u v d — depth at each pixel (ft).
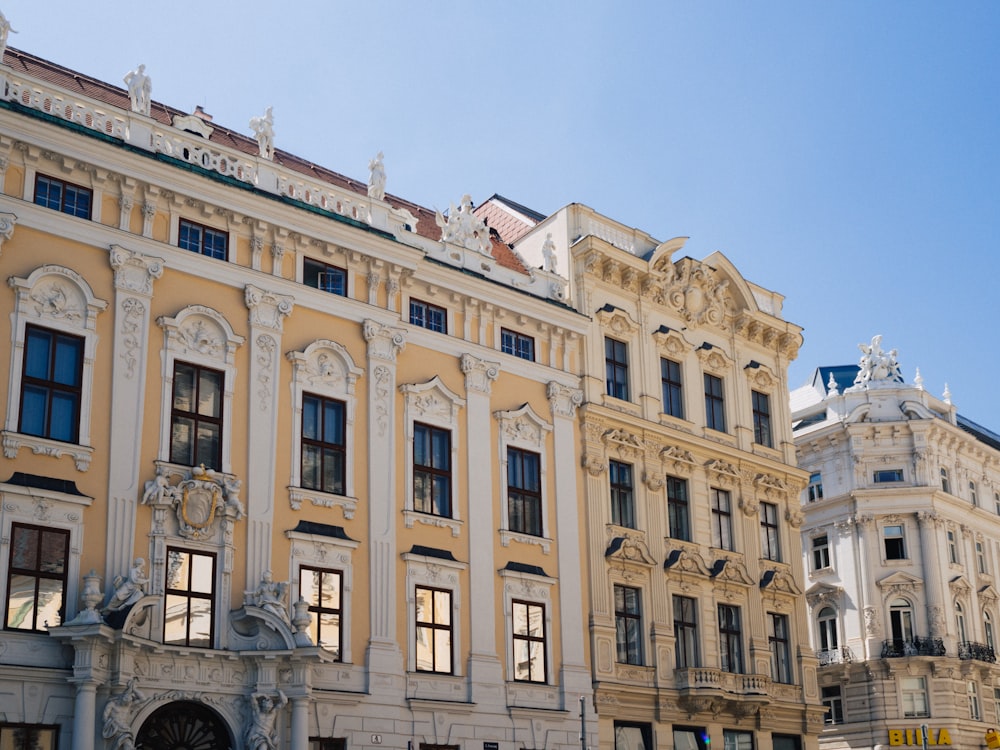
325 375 102.12
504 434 114.52
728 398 142.10
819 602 193.57
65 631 79.87
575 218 133.08
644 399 130.31
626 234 138.51
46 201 89.97
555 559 115.34
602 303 130.52
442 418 109.81
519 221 145.69
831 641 191.83
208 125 119.24
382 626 98.94
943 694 181.16
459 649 104.42
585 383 124.06
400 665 99.14
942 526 191.31
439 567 104.94
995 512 210.59
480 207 157.07
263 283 99.76
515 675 108.27
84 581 83.66
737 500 137.59
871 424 193.88
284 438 97.91
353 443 102.32
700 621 127.44
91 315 89.40
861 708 184.75
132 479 88.22
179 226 96.48
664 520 127.75
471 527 108.58
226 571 90.79
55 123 89.40
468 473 110.22
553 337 122.72
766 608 136.15
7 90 89.76
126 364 90.38
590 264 128.98
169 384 92.22
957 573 192.34
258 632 90.43
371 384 104.53
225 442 94.17
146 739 84.48
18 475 82.99
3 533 81.15
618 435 124.98
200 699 86.53
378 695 96.68
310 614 95.14
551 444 118.93
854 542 191.42
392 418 105.29
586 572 117.91
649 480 127.03
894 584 186.80
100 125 94.38
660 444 129.90
